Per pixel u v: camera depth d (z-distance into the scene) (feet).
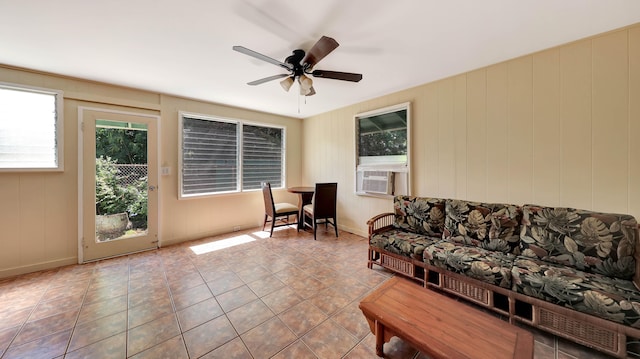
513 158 8.05
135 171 10.76
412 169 10.76
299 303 6.79
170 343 5.26
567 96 7.04
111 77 9.31
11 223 8.43
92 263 9.52
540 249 6.51
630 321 4.40
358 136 13.24
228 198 13.84
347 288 7.61
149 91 11.00
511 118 8.06
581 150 6.88
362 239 12.61
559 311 5.16
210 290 7.47
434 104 9.98
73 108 9.34
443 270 7.04
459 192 9.36
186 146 12.28
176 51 7.34
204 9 5.41
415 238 8.50
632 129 6.19
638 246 5.43
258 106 13.82
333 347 5.18
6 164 8.30
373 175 12.21
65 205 9.30
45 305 6.64
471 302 6.89
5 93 8.23
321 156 15.64
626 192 6.30
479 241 7.59
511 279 5.80
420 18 5.76
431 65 8.44
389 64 8.36
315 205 12.62
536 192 7.64
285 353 5.00
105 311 6.38
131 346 5.16
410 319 4.47
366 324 5.92
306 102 13.02
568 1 5.14
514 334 4.02
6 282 7.93
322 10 5.47
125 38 6.60
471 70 8.87
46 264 8.96
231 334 5.55
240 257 10.12
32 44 6.84
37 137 8.75
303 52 7.16
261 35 6.49
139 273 8.62
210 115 12.92
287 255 10.35
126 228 10.55
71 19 5.72
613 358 4.78
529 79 7.68
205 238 12.74
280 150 16.33
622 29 6.20
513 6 5.32
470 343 3.84
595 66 6.61
